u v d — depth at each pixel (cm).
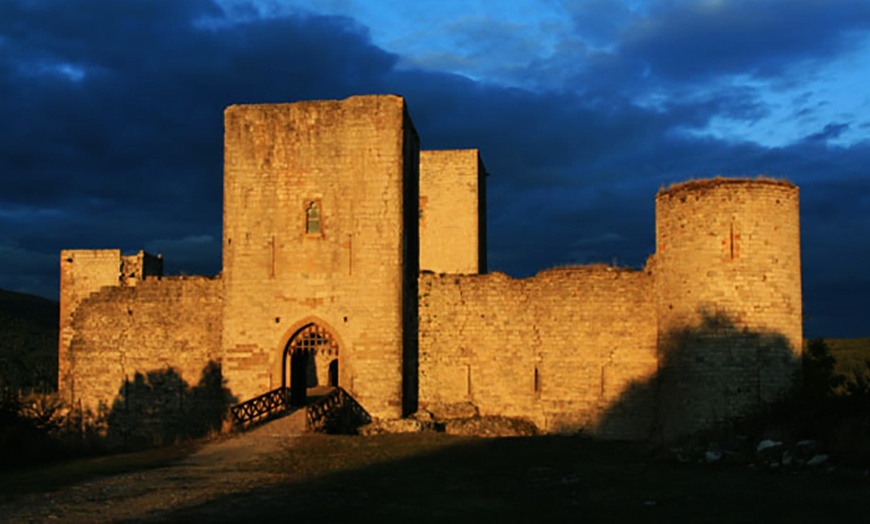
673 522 1508
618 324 3384
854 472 1938
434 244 5284
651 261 3381
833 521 1481
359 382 3269
